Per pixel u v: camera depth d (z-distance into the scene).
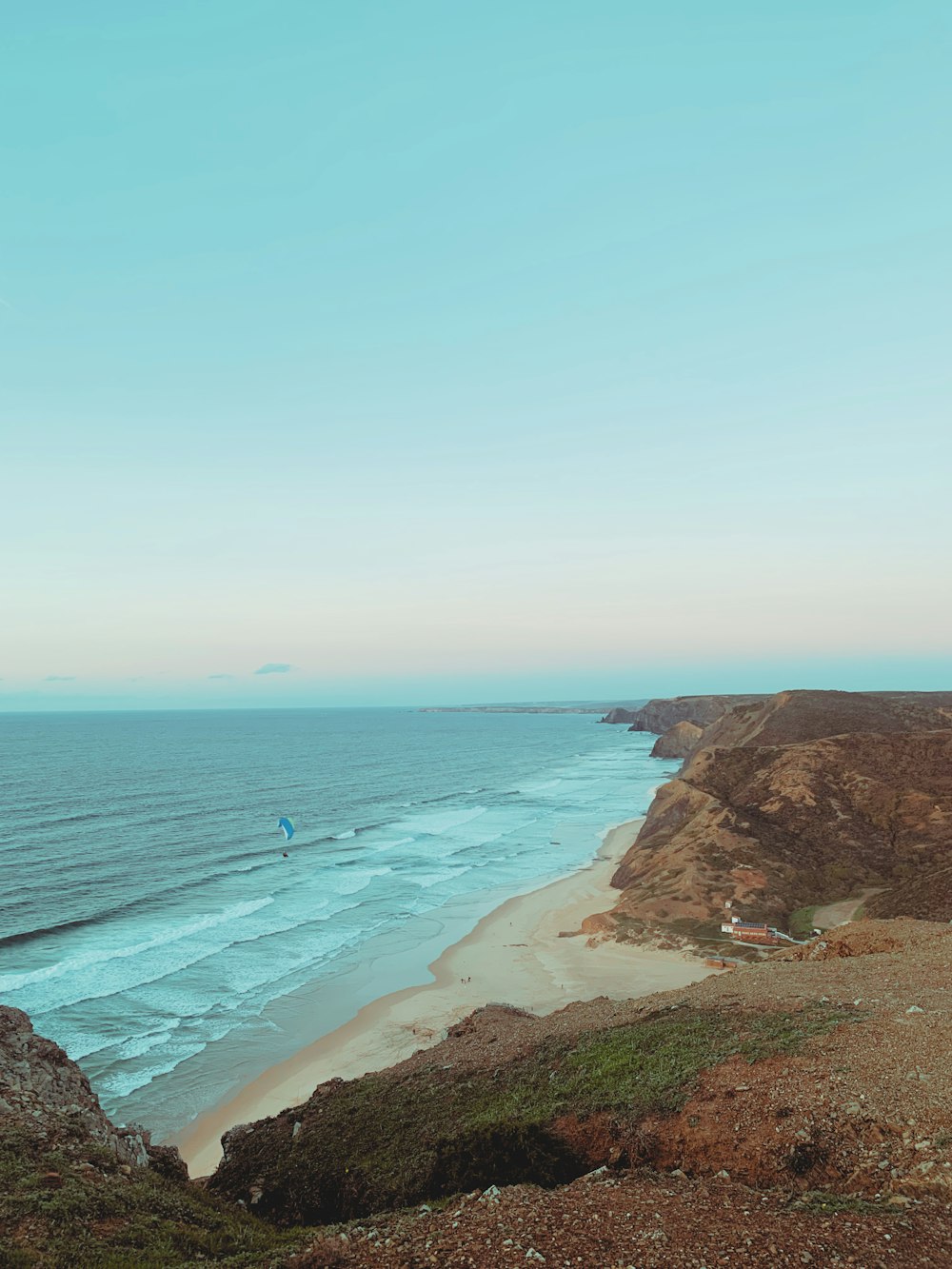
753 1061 13.66
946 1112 10.80
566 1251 8.64
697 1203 9.64
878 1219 8.95
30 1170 11.48
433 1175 13.02
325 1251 9.16
